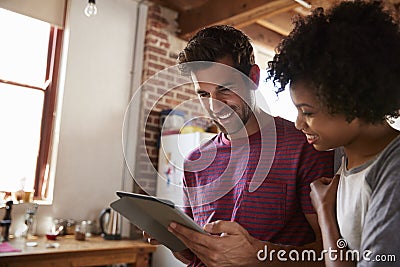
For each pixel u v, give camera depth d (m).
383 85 0.64
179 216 0.87
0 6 2.99
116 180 3.53
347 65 0.64
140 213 1.00
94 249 2.53
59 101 3.27
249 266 0.92
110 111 3.53
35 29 3.25
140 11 3.81
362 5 0.70
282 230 1.02
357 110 0.65
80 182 3.30
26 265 2.24
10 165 3.08
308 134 0.75
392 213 0.59
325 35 0.68
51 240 2.79
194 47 1.00
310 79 0.67
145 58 3.76
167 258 3.26
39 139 3.22
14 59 3.14
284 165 1.01
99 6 3.53
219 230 0.94
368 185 0.68
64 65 3.28
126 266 3.01
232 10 3.46
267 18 3.68
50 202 3.12
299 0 2.50
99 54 3.49
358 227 0.71
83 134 3.34
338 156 0.96
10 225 2.74
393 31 0.67
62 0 3.34
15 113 3.13
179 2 3.86
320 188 0.88
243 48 1.01
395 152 0.64
